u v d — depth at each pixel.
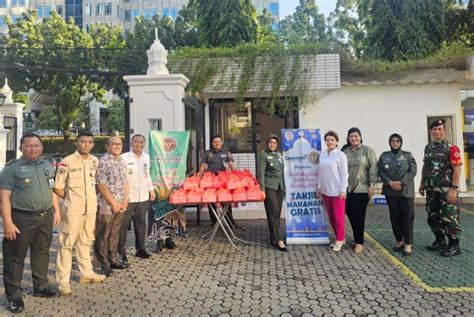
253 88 8.97
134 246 6.07
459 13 11.85
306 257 5.32
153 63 7.12
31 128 32.81
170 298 3.94
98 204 4.75
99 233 4.70
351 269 4.74
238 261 5.19
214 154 7.09
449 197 5.12
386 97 9.50
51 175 4.03
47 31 24.11
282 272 4.68
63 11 52.75
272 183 5.84
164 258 5.39
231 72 8.95
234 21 12.12
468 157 10.05
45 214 3.95
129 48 22.56
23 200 3.75
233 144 9.82
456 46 9.57
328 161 5.64
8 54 22.41
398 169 5.31
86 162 4.37
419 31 11.27
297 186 6.11
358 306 3.63
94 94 28.30
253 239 6.43
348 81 9.37
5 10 52.19
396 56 11.31
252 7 12.73
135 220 5.36
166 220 5.78
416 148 9.41
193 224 7.68
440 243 5.45
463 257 5.12
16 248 3.74
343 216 5.61
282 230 6.94
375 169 5.52
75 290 4.21
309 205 6.09
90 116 37.41
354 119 9.52
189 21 22.59
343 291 4.02
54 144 28.89
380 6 11.80
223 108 9.84
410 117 9.45
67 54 23.41
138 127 6.82
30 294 4.13
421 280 4.29
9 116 14.34
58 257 4.15
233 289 4.14
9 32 23.77
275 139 5.90
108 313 3.61
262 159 5.83
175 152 5.93
